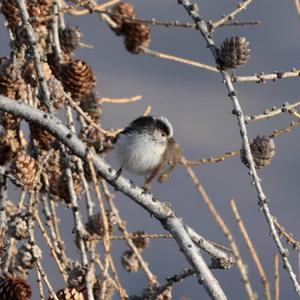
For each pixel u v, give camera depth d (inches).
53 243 444.1
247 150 349.4
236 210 298.2
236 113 354.0
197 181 301.1
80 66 466.3
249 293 289.7
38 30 491.2
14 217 412.8
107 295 426.3
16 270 426.6
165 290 424.2
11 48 467.5
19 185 398.9
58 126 359.3
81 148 358.6
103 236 311.4
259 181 344.8
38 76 423.8
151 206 359.9
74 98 470.0
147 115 458.0
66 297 399.5
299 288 325.7
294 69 370.6
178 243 358.9
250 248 296.0
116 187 361.7
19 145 472.4
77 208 427.2
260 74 364.8
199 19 382.0
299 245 346.9
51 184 452.1
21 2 437.4
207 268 352.8
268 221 338.0
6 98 360.8
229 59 362.9
